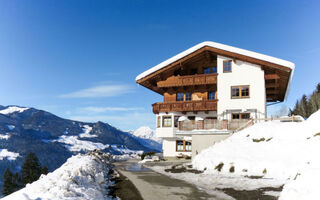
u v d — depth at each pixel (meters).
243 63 24.64
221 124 21.55
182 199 8.72
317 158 10.71
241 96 24.27
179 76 27.36
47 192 7.65
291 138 14.11
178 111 28.00
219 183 11.34
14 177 68.12
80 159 15.74
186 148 27.64
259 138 15.98
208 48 25.45
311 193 6.62
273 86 26.94
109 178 13.83
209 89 27.33
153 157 27.03
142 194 9.50
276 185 10.13
